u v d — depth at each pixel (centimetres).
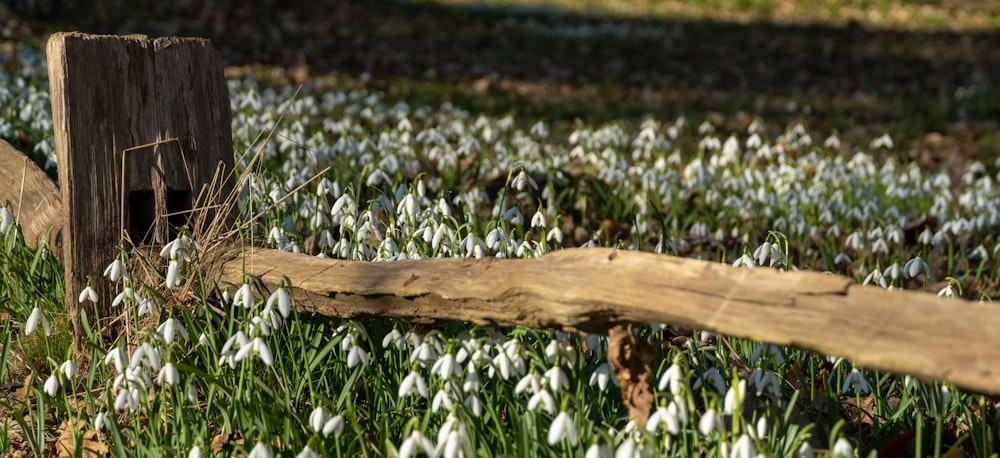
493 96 1070
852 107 1165
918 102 1220
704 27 1872
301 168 538
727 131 966
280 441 271
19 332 365
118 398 264
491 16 1766
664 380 231
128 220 345
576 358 275
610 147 645
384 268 285
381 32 1495
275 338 289
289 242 372
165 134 346
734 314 214
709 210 586
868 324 200
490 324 263
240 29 1371
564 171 608
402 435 286
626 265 232
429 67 1262
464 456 225
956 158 898
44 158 539
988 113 1130
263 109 786
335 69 1165
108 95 334
